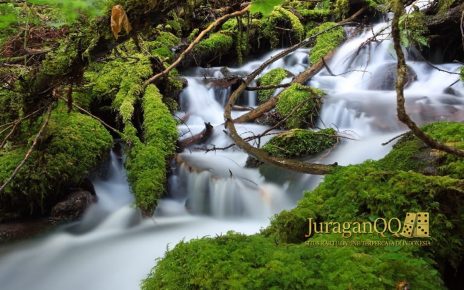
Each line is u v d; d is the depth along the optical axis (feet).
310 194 9.33
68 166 16.06
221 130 22.67
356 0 30.83
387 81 26.08
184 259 7.69
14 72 14.10
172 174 18.42
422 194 7.82
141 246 14.52
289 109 21.85
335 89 26.78
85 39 10.67
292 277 6.39
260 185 17.49
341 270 6.42
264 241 7.81
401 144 11.00
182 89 26.89
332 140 19.30
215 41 32.45
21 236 14.73
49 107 13.21
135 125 21.74
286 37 36.42
